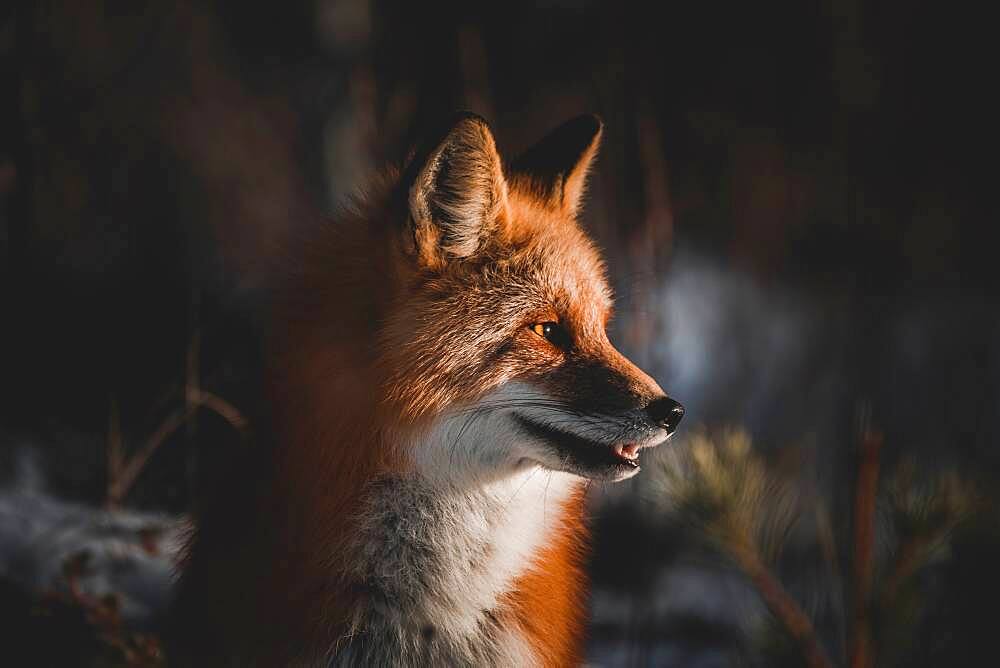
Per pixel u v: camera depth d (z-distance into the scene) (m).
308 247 6.67
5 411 11.43
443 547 5.91
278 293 6.52
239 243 16.62
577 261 6.54
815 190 23.56
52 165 15.27
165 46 19.94
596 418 6.05
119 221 16.05
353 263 6.29
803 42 25.09
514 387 6.08
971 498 5.94
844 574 7.40
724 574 11.37
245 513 6.04
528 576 6.17
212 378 10.33
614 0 22.05
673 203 22.11
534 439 6.09
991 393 17.58
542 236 6.50
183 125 18.86
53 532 8.21
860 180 23.05
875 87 25.17
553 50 22.86
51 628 6.74
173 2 20.27
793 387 17.16
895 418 16.19
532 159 7.42
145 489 9.79
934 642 6.30
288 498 5.82
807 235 22.66
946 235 23.53
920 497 5.90
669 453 6.36
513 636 6.00
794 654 6.02
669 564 11.42
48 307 12.48
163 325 11.95
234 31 21.89
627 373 6.23
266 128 20.05
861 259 19.70
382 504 5.86
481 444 6.01
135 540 8.29
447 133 5.88
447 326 6.00
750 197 22.55
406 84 16.92
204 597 6.05
